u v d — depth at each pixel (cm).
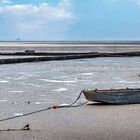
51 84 3694
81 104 2409
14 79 4219
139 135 1588
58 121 1875
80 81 4009
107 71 5422
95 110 2183
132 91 2403
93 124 1797
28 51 10912
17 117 1986
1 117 1986
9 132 1634
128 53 10325
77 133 1623
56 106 2311
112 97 2380
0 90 3181
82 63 7406
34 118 1958
